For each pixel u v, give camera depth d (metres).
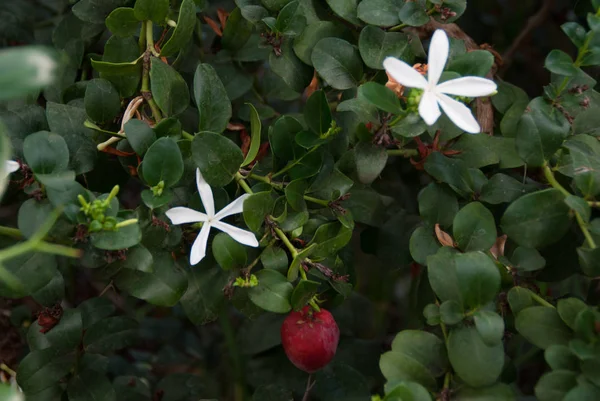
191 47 0.75
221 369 0.88
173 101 0.66
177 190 0.66
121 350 0.92
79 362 0.71
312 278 0.69
